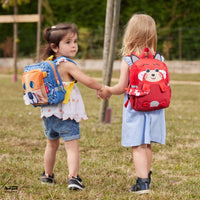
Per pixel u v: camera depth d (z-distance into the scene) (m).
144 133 4.86
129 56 5.00
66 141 4.98
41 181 5.34
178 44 31.28
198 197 4.81
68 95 4.91
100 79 18.92
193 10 31.77
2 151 7.21
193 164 6.48
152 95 4.72
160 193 4.86
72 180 4.89
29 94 4.91
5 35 34.62
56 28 5.06
